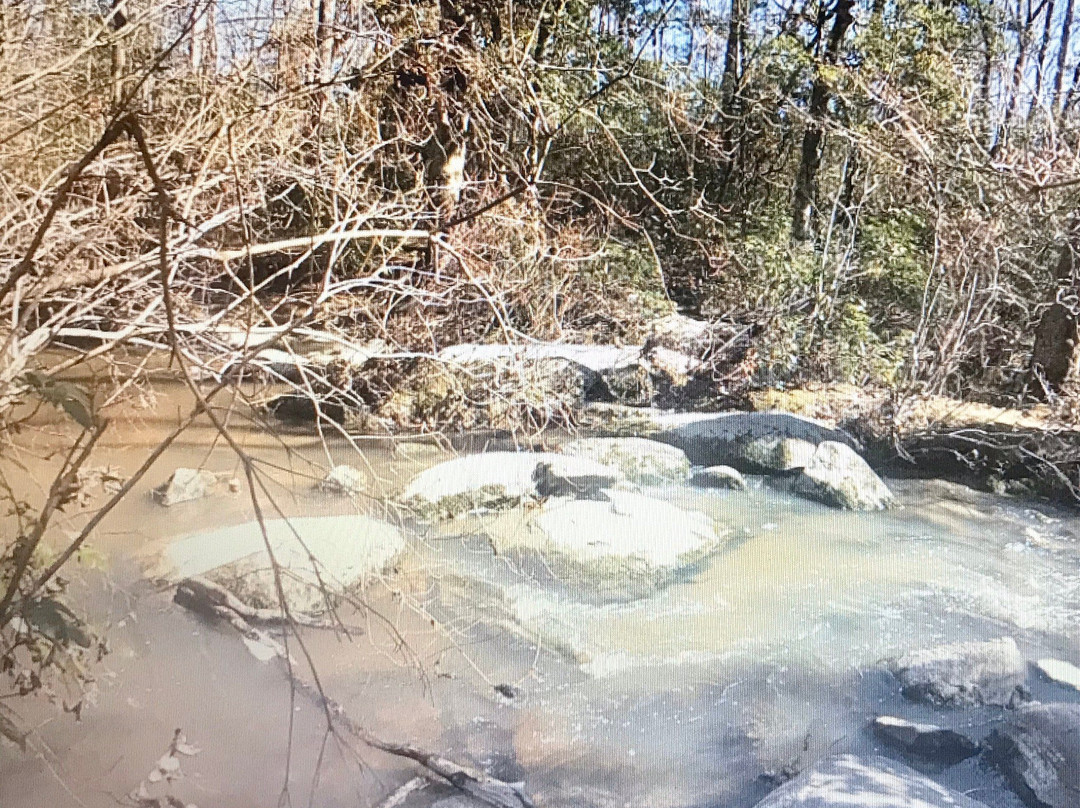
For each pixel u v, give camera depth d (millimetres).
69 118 3861
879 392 7785
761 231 10438
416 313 6203
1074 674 3713
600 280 8539
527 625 3971
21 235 3625
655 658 3781
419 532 4914
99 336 3635
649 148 10711
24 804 2549
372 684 3406
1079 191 6977
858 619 4227
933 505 6020
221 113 3770
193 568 3881
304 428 6559
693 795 2916
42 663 2520
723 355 8414
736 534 5297
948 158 8008
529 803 2785
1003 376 8320
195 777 2783
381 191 5285
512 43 6668
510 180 6832
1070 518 5828
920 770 3105
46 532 3234
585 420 7270
